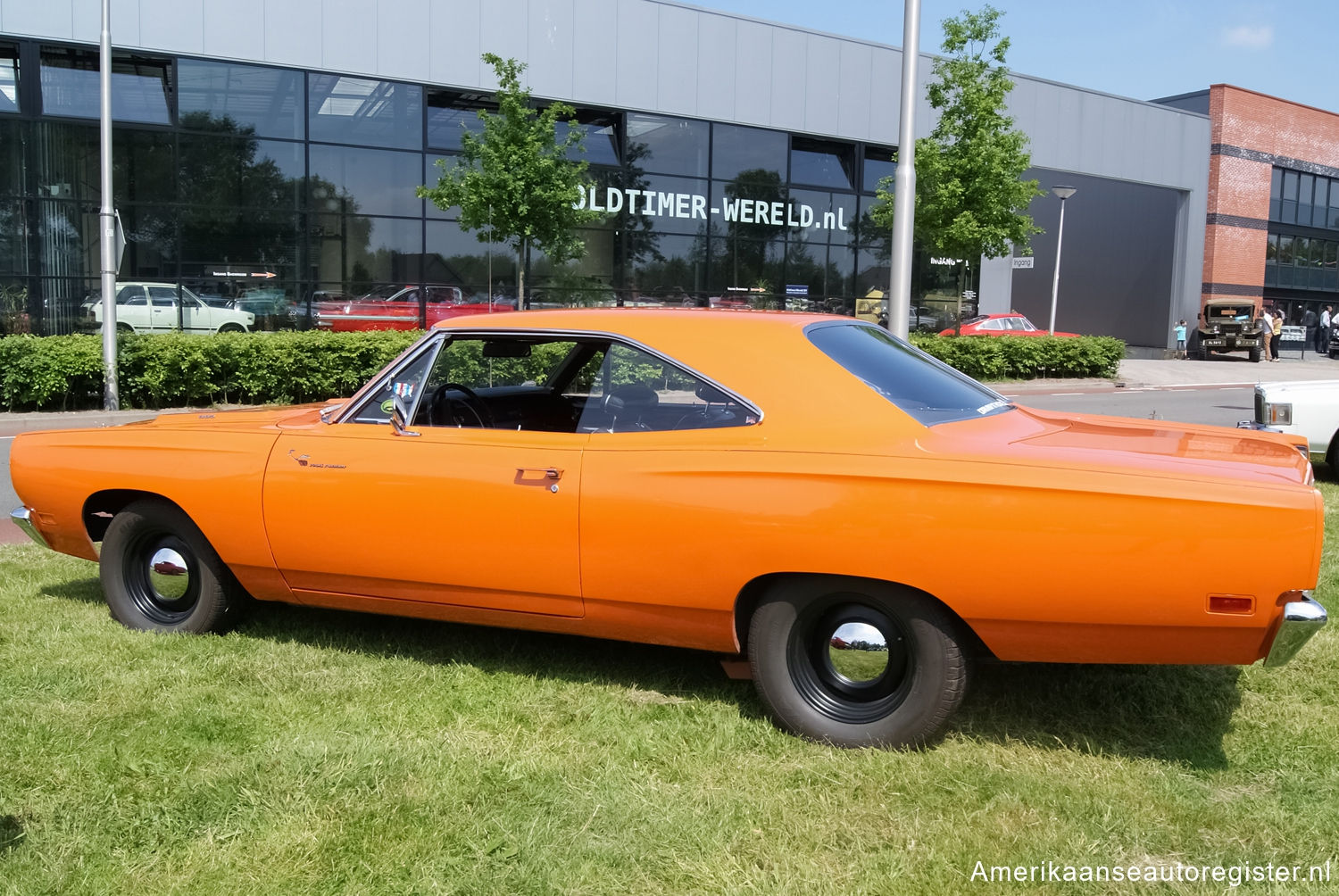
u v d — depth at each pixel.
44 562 5.96
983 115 21.42
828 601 3.44
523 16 22.22
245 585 4.39
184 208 19.67
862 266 27.39
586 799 3.04
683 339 3.75
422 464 3.92
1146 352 38.06
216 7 19.47
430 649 4.43
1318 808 3.01
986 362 24.00
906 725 3.35
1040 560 3.08
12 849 2.76
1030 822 2.92
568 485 3.66
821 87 25.98
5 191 18.48
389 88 21.25
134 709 3.70
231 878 2.63
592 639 4.57
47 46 18.52
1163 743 3.49
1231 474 3.08
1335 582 5.40
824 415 3.50
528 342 4.03
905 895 2.55
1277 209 40.34
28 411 15.12
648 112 23.97
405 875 2.64
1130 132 32.44
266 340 16.28
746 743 3.46
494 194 18.36
